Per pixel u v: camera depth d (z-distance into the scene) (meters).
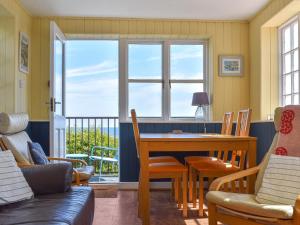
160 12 4.36
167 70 4.80
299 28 3.69
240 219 1.92
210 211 2.09
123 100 4.68
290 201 1.98
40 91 4.49
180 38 4.79
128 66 4.79
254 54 4.54
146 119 4.76
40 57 4.50
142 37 4.71
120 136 4.59
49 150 4.22
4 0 3.44
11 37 3.79
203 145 2.80
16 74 3.86
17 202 2.00
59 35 4.20
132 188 4.52
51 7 4.14
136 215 3.17
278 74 4.26
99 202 3.72
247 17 4.57
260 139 4.31
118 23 4.60
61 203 1.89
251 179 2.61
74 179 2.98
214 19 4.66
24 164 2.59
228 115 3.82
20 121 2.95
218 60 4.71
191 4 4.06
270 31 4.30
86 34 4.58
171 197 3.98
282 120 2.35
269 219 1.75
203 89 4.87
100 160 5.41
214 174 3.08
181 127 4.63
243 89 4.74
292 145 2.23
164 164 3.25
